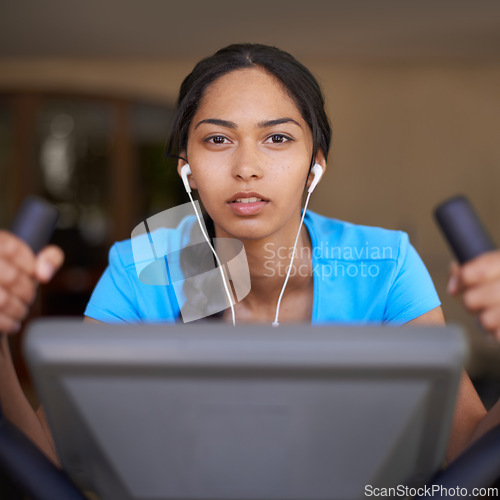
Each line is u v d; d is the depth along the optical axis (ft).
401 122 18.04
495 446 1.94
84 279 17.30
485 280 1.70
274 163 2.91
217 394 1.62
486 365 12.50
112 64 17.48
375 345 1.56
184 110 3.09
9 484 2.10
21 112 17.24
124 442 1.67
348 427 1.63
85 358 1.58
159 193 17.72
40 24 14.70
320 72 17.89
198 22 14.57
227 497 1.69
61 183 17.40
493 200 18.04
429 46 16.47
